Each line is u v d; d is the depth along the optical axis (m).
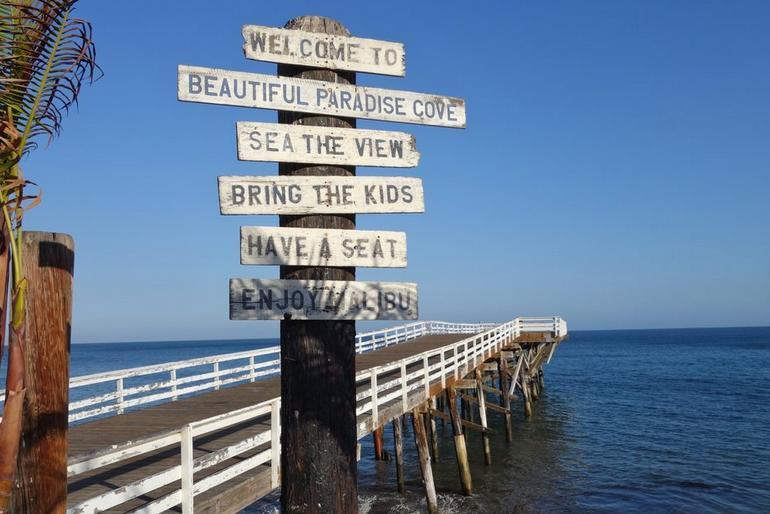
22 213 2.54
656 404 35.72
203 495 6.43
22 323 2.32
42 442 2.47
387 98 3.27
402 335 30.91
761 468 20.06
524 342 32.47
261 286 2.98
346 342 3.09
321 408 3.02
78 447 8.48
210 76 3.01
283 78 3.11
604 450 22.59
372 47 3.28
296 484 2.99
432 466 19.86
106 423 10.38
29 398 2.46
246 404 12.31
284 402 3.06
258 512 15.09
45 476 2.47
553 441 24.27
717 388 44.16
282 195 3.04
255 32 3.10
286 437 3.04
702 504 16.27
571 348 117.50
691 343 130.12
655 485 17.94
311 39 3.18
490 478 18.36
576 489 17.41
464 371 17.92
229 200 2.98
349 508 3.02
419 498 16.09
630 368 64.94
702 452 22.42
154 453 8.27
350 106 3.20
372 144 3.20
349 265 3.07
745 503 16.38
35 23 2.69
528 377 32.03
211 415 11.03
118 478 7.04
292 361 3.05
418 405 14.38
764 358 76.62
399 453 16.61
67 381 2.57
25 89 2.70
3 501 2.26
